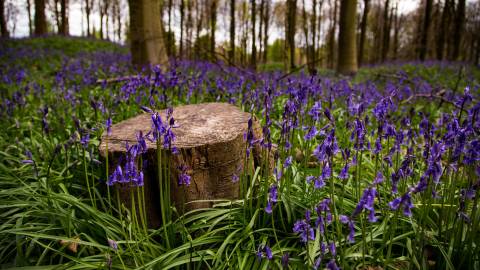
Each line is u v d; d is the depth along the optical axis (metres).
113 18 38.66
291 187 3.02
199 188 2.72
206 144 2.66
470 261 2.23
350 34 13.12
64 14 26.06
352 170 3.62
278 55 38.44
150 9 8.05
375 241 2.46
